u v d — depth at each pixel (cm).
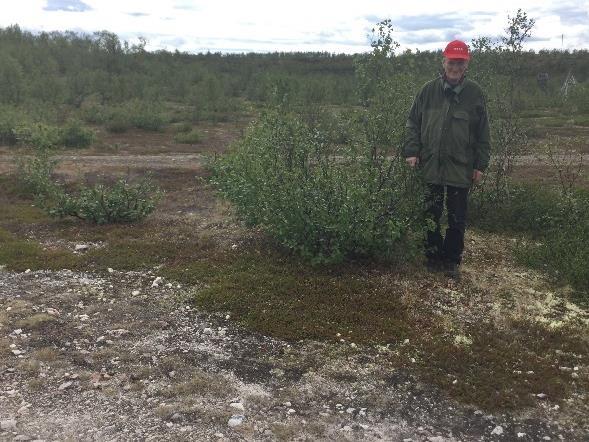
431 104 469
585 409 316
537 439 292
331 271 502
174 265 531
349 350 378
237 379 341
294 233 529
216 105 2552
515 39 684
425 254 529
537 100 2595
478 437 292
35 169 927
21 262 537
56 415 299
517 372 351
